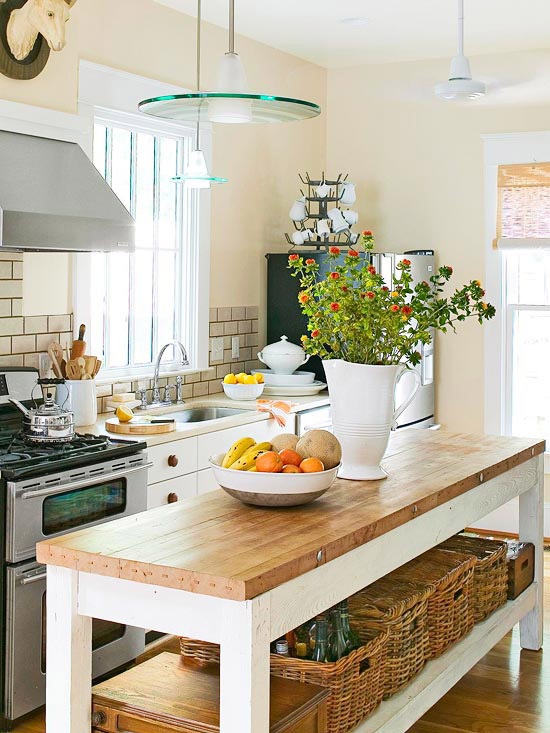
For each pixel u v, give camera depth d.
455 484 3.10
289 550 2.28
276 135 6.07
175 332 5.37
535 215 6.02
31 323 4.23
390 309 2.96
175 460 4.23
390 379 3.04
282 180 6.17
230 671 2.11
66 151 4.08
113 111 4.68
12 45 3.78
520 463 3.73
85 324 4.54
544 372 6.17
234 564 2.16
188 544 2.33
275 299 6.03
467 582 3.46
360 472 3.12
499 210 6.11
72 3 3.72
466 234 6.21
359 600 2.99
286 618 2.21
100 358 4.84
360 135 6.50
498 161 6.09
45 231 3.63
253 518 2.60
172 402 5.09
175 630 2.21
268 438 5.01
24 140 3.91
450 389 6.32
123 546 2.32
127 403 4.69
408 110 6.34
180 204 5.33
